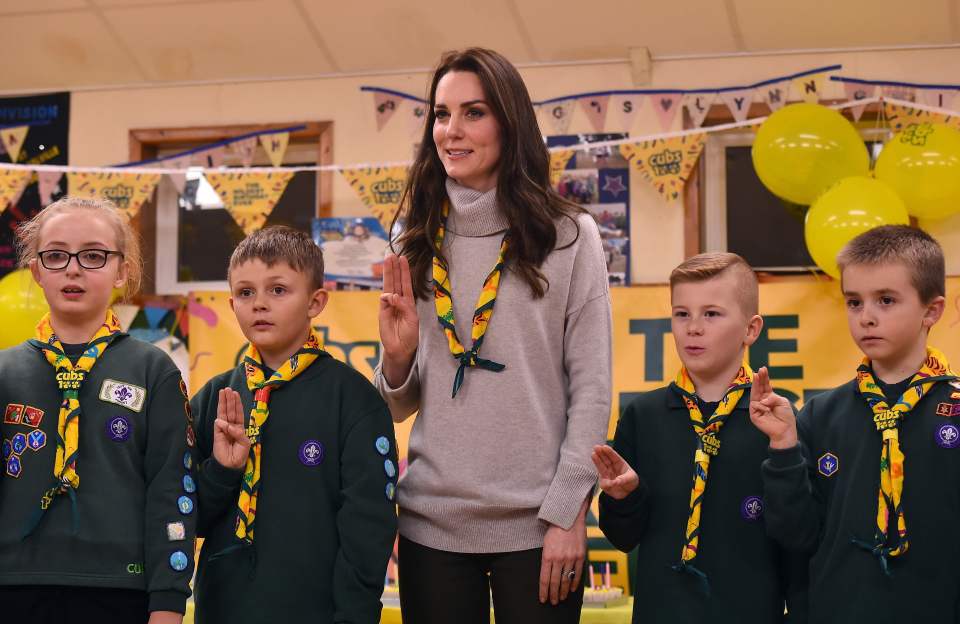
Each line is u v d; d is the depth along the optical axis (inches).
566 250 88.5
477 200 89.5
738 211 157.6
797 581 87.9
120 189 160.6
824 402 90.4
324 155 165.6
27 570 80.5
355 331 153.9
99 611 81.4
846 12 148.6
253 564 84.5
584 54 159.0
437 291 89.0
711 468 89.0
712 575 87.0
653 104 155.9
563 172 157.9
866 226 131.3
